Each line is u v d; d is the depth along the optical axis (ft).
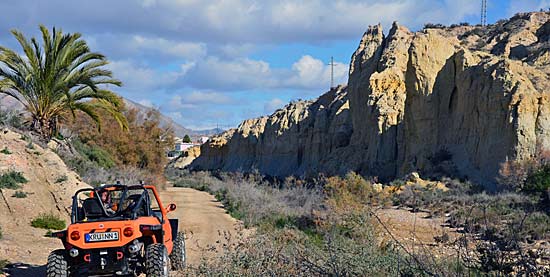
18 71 91.20
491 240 27.99
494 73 152.66
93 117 95.50
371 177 171.01
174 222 41.65
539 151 134.41
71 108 93.76
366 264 34.94
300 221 70.28
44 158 83.15
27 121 101.65
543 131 138.41
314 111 271.90
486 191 131.23
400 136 180.04
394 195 114.11
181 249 40.73
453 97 168.55
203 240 59.36
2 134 84.02
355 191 96.17
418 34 182.39
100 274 33.88
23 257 44.27
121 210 35.68
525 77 152.15
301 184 130.41
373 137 187.01
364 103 200.54
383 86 195.42
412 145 172.76
